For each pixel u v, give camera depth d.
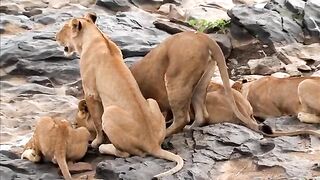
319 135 11.51
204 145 11.44
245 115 12.54
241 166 10.83
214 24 19.09
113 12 21.47
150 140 11.19
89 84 11.87
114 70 11.57
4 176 11.14
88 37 12.21
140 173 10.50
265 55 17.77
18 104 15.48
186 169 10.56
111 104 11.48
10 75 17.28
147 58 12.47
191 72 11.82
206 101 12.58
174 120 12.17
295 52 17.56
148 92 12.43
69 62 17.31
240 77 16.80
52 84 16.80
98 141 12.02
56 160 11.12
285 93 12.91
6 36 19.44
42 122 11.40
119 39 18.03
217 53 11.94
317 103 12.20
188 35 11.98
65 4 22.14
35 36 18.52
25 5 22.14
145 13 20.73
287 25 18.38
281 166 10.50
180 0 22.20
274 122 12.52
